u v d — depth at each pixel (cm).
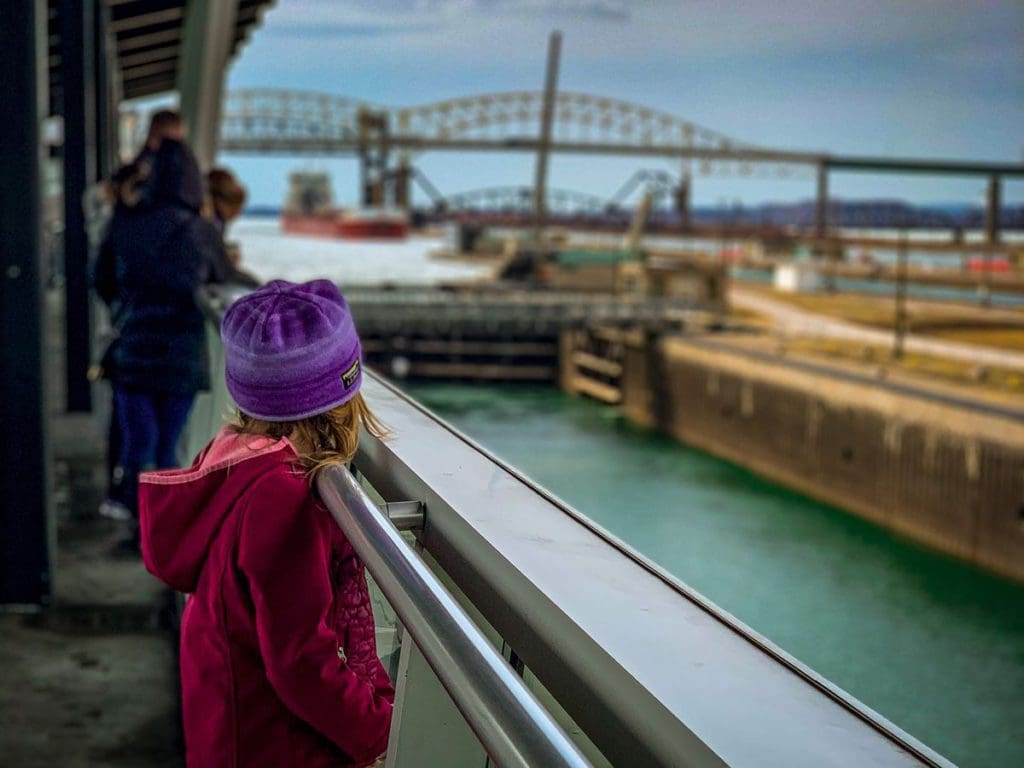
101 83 994
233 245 672
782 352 5850
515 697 90
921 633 3422
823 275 12762
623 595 103
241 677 145
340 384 152
